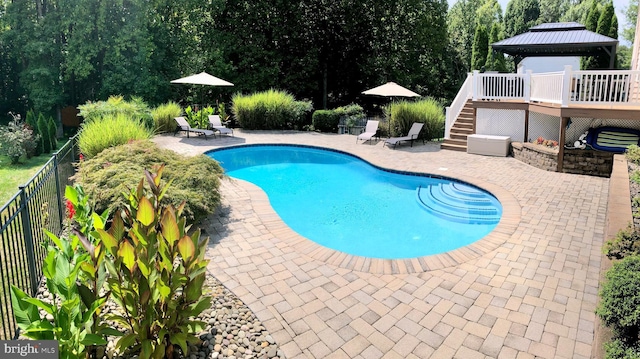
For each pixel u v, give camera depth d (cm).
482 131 1398
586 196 834
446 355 351
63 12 2272
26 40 2297
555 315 411
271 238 621
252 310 420
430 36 2586
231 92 2361
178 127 1791
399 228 783
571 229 653
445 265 529
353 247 700
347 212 871
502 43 1554
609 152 992
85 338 288
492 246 589
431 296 451
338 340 372
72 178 709
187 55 2431
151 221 337
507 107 1310
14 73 2678
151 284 320
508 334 380
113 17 2330
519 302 437
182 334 329
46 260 297
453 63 3253
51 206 609
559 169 1049
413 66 2652
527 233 638
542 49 1614
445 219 825
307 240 613
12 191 1077
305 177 1158
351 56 2603
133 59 2289
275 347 361
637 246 380
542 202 798
